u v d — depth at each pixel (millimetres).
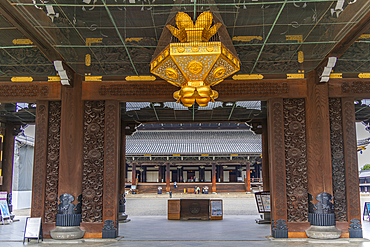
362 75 10422
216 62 5258
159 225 13906
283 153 10297
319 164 10102
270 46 8688
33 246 8977
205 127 44875
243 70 10266
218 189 45656
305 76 10539
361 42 9094
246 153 42625
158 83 10703
